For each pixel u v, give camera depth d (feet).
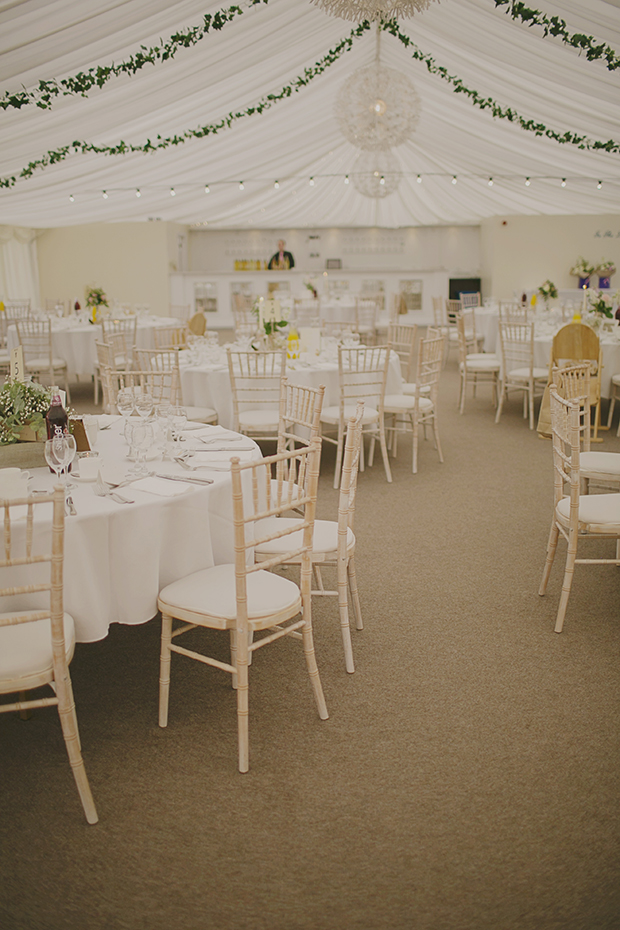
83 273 49.90
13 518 7.06
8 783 7.09
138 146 24.43
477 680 8.79
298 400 10.78
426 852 6.19
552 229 49.57
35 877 5.97
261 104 24.22
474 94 23.86
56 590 6.07
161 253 49.26
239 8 16.90
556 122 23.86
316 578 10.94
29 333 26.99
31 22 14.60
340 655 9.43
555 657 9.29
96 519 7.27
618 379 20.30
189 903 5.72
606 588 11.29
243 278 48.29
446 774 7.14
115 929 5.49
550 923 5.49
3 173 24.71
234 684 8.78
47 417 8.87
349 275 47.57
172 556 7.97
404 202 47.32
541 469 17.95
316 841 6.31
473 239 54.03
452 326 43.73
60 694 6.32
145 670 9.20
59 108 19.84
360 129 25.11
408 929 5.46
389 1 15.16
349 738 7.72
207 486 8.11
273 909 5.65
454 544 13.15
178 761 7.38
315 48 21.67
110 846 6.28
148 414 9.27
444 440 21.21
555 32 17.08
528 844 6.26
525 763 7.29
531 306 32.55
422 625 10.18
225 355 19.52
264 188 39.47
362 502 15.64
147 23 16.06
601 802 6.75
